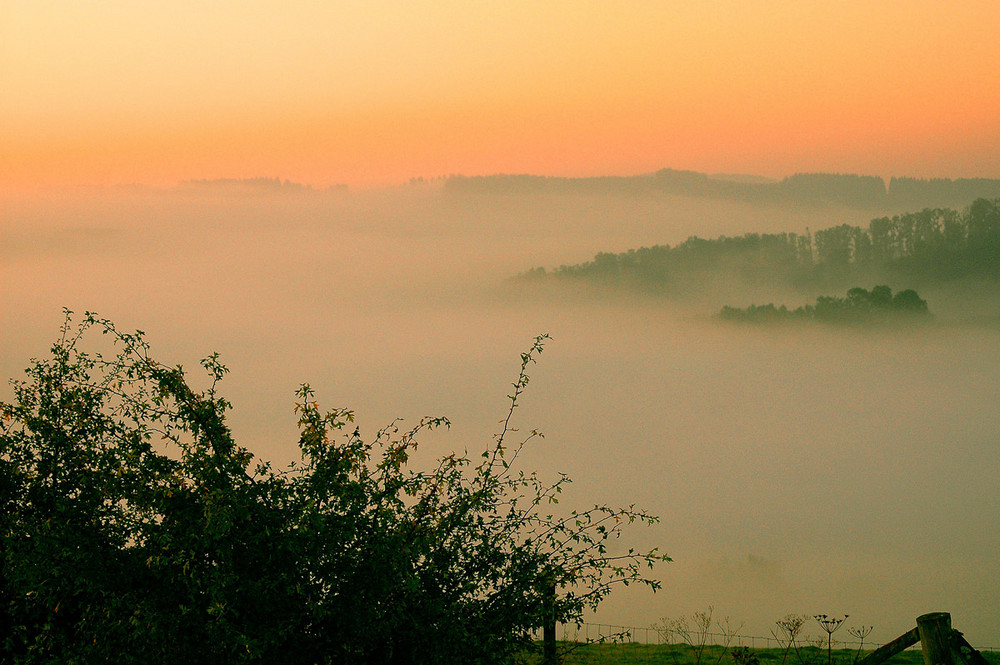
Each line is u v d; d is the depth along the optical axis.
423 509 9.30
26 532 9.12
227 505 8.28
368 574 8.41
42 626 9.15
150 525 8.87
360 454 8.99
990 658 20.56
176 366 9.62
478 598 9.20
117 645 8.46
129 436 9.30
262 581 8.23
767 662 16.98
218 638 8.02
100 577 8.45
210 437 9.21
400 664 8.66
